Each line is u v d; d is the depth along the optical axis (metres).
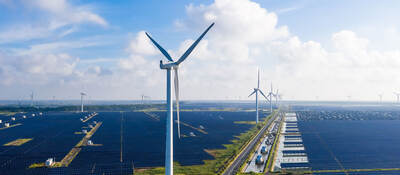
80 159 116.38
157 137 176.88
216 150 132.75
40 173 95.50
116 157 120.06
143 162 111.31
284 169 100.38
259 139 166.00
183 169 99.56
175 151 131.00
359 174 97.62
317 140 167.88
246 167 104.44
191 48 67.94
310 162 114.31
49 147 142.12
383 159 120.06
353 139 172.25
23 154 125.81
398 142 162.38
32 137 174.38
